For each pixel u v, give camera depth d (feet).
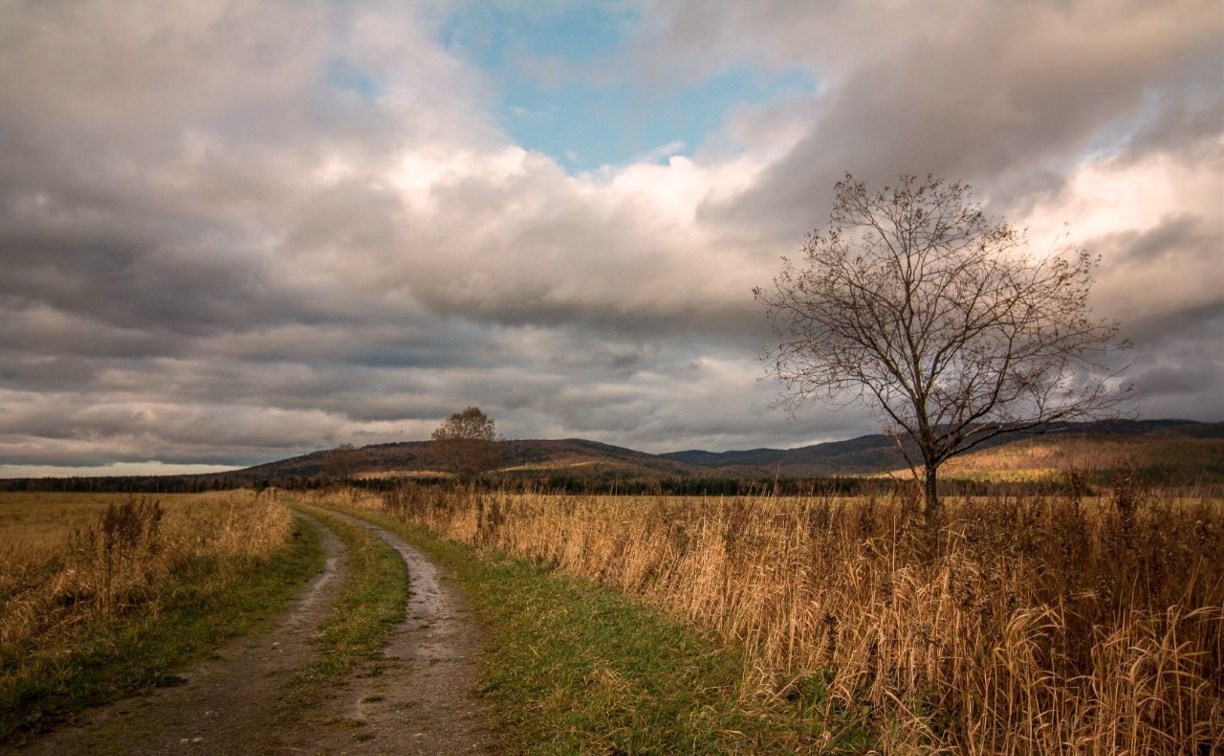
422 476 259.80
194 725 20.61
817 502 31.04
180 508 110.11
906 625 20.97
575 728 19.02
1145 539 19.99
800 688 21.77
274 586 47.73
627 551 43.45
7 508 145.59
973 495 25.38
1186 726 16.08
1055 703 16.42
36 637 28.17
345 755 18.31
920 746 17.01
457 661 28.66
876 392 32.63
